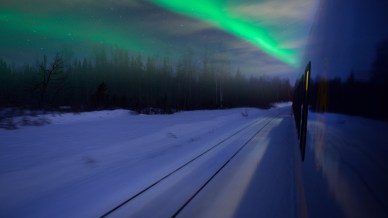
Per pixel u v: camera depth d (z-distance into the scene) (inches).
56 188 245.4
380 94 57.4
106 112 1103.6
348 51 90.1
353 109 78.1
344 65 94.5
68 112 994.1
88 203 211.0
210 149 436.5
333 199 92.7
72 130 649.6
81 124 786.2
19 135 555.8
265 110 2220.7
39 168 311.7
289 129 744.3
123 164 336.5
